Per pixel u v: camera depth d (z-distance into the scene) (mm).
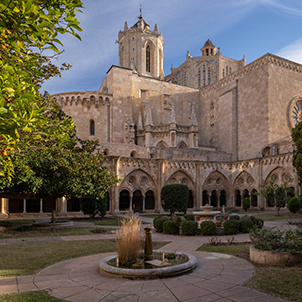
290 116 51281
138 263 9805
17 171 15922
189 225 17594
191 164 41594
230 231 17406
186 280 8398
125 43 79188
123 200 40406
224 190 44719
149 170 38625
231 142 55844
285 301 6742
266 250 10242
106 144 44000
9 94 5078
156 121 61188
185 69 105500
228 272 9133
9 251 13273
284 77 51781
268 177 38875
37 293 7582
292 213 31938
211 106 63688
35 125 6113
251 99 52969
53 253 12781
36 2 5543
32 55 7059
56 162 18094
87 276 9102
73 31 6094
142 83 61219
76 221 27250
